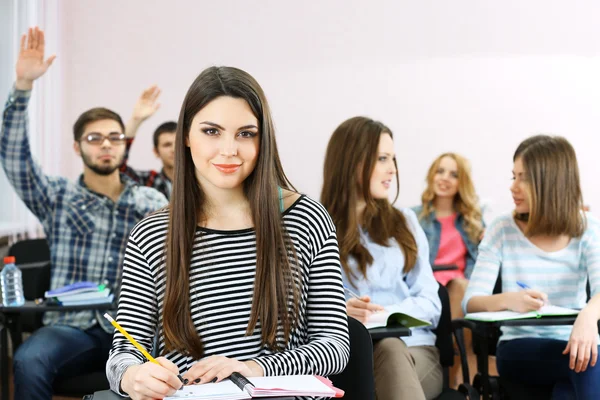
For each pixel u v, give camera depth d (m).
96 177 2.96
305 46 5.45
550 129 5.52
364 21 5.46
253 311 1.54
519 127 5.52
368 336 1.81
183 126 1.57
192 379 1.38
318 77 5.46
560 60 5.48
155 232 1.60
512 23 5.48
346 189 2.51
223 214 1.61
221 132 1.52
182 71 5.39
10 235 4.18
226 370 1.38
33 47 2.80
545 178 2.49
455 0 5.46
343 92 5.48
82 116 2.97
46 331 2.66
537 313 2.28
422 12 5.47
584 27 5.46
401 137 5.51
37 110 4.60
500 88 5.50
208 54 5.40
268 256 1.56
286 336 1.56
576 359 2.21
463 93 5.51
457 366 3.85
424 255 2.58
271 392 1.27
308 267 1.61
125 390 1.37
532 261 2.58
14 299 2.77
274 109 5.47
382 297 2.49
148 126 5.35
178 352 1.56
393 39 5.47
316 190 5.49
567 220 2.49
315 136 5.48
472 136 5.52
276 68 5.45
